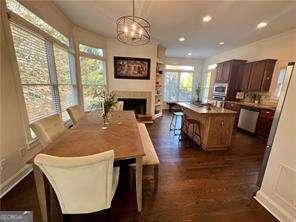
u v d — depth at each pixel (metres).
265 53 4.91
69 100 4.17
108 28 4.40
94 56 4.95
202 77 9.05
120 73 5.60
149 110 6.05
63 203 1.25
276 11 3.09
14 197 1.87
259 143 3.93
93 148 1.53
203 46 6.07
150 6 3.00
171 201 1.90
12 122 2.11
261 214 1.76
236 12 3.17
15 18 2.12
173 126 5.25
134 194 1.98
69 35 3.98
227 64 5.78
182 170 2.60
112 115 2.98
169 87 8.90
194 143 3.79
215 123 3.30
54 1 2.96
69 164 1.03
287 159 1.67
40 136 1.73
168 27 4.05
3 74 1.98
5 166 1.97
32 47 2.61
